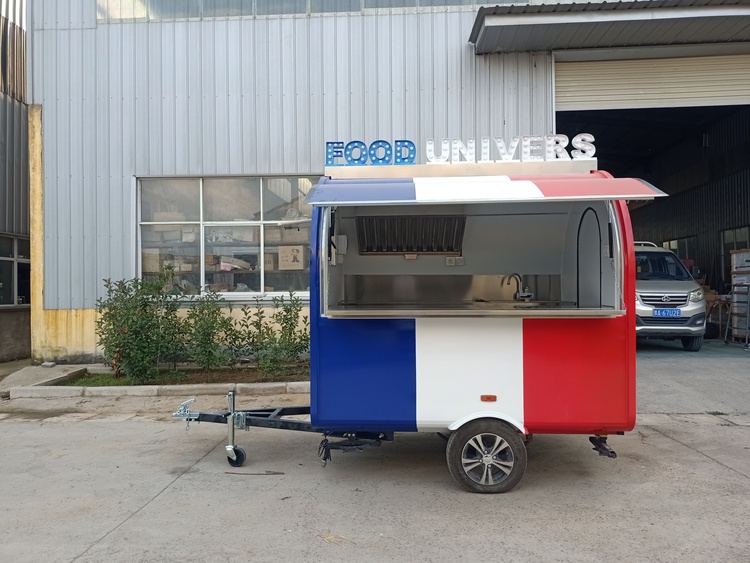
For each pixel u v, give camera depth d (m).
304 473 5.31
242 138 10.19
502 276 6.09
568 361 4.66
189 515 4.39
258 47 10.17
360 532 4.07
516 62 10.01
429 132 10.05
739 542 3.86
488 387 4.69
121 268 10.23
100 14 10.28
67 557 3.74
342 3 10.09
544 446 6.02
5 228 12.10
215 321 9.16
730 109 14.74
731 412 7.21
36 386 8.68
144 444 6.29
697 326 10.59
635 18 8.92
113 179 10.27
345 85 10.10
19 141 12.62
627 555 3.69
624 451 5.85
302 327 10.14
